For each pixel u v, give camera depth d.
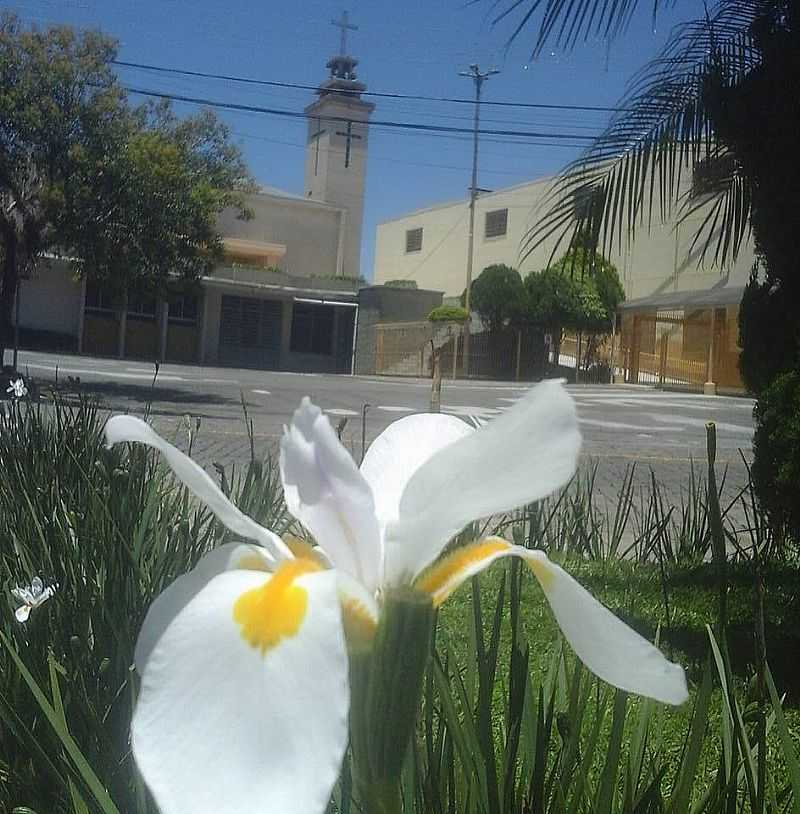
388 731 1.07
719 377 27.14
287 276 34.53
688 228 30.11
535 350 31.66
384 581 1.12
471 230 35.22
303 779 0.82
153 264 16.94
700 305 27.47
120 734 2.06
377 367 34.06
